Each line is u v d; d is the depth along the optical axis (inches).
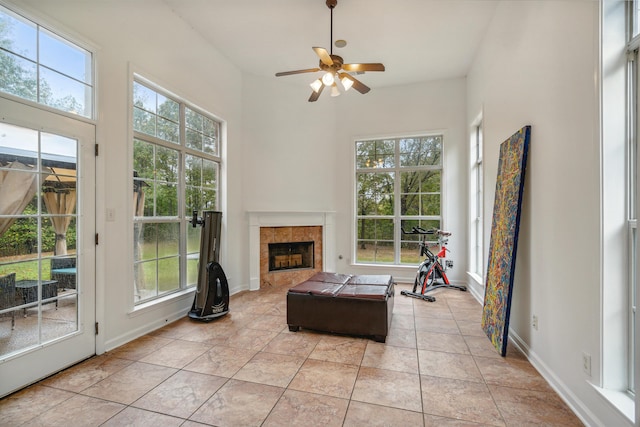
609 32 62.4
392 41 157.2
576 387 71.9
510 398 77.6
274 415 71.1
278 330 124.0
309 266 217.8
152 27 123.3
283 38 154.8
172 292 140.1
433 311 148.2
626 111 62.2
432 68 185.9
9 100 78.7
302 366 94.2
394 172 216.7
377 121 213.9
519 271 107.1
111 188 106.7
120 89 109.8
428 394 79.4
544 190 88.0
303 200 210.7
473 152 186.1
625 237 62.1
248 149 191.2
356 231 223.5
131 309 114.1
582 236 69.4
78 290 96.1
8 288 79.4
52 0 87.8
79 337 96.0
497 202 121.7
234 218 181.0
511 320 115.2
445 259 196.9
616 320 62.6
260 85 196.2
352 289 121.8
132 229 114.7
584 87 68.4
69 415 71.0
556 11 80.6
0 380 76.9
